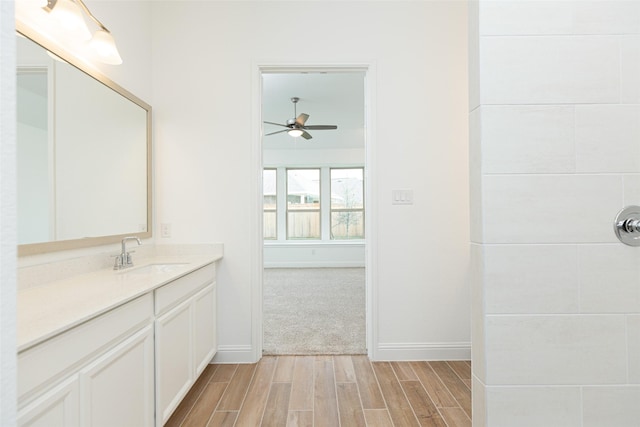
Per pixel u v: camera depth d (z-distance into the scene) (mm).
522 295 1009
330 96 4652
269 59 2561
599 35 1007
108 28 2031
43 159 1545
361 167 7680
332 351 2742
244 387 2164
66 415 1024
